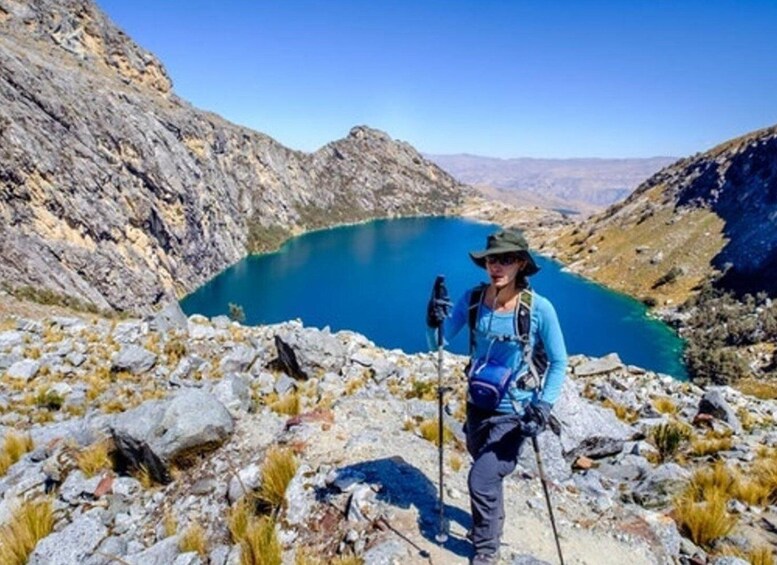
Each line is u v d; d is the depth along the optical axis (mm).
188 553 6008
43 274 87875
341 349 16359
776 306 106562
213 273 164875
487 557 4996
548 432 9055
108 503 7930
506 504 6637
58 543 6660
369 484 6508
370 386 14523
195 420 8258
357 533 5797
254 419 9250
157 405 8680
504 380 4914
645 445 10156
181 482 7930
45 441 10734
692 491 7781
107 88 142875
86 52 173375
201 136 188875
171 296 130500
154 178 135125
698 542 6629
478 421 5148
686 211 187000
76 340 20266
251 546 5828
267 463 7059
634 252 174000
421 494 6418
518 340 4844
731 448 10250
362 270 179875
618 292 152625
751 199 161875
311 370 15586
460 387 15047
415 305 128625
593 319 123312
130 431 8281
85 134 116188
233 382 11922
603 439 9320
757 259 133375
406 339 99500
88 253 103938
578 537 6133
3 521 7727
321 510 6359
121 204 120438
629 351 100250
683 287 142500
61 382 15984
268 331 22375
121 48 187875
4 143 92875
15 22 148750
